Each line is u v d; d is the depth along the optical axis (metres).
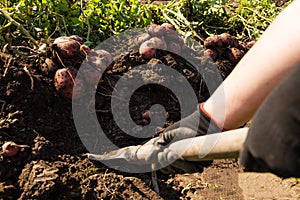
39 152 1.29
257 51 0.83
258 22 1.96
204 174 1.44
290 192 1.38
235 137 0.85
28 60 1.40
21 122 1.32
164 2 2.13
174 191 1.35
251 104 0.86
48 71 1.38
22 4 1.55
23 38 1.52
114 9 1.69
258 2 2.08
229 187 1.40
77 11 1.66
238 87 0.86
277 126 0.58
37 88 1.36
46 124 1.34
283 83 0.59
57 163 1.29
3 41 1.46
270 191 1.39
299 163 0.57
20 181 1.23
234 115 0.89
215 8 1.91
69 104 1.39
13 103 1.33
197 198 1.35
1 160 1.24
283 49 0.79
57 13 1.61
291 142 0.56
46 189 1.21
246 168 0.67
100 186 1.29
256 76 0.83
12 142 1.27
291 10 0.81
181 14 1.79
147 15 1.72
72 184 1.26
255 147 0.62
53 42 1.43
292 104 0.56
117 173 1.33
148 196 1.30
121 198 1.28
